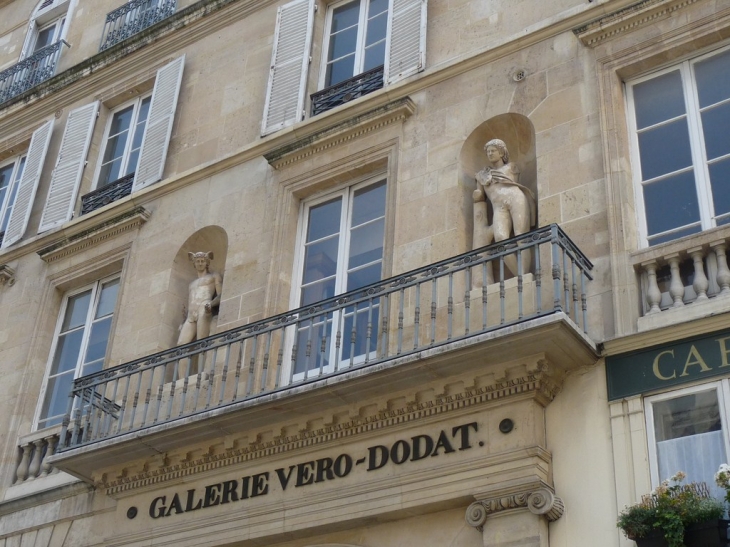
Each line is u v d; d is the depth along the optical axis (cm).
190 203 1541
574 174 1178
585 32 1252
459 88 1342
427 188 1288
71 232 1664
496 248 1134
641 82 1225
